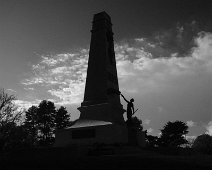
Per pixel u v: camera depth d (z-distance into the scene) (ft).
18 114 167.02
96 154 94.63
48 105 276.21
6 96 161.89
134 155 87.97
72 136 135.64
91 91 144.87
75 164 72.59
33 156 95.55
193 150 130.31
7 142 158.51
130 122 129.70
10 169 73.05
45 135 270.26
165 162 69.36
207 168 62.64
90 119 138.41
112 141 125.18
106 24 157.99
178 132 217.36
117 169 64.69
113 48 159.94
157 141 219.41
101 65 146.82
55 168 70.59
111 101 142.92
